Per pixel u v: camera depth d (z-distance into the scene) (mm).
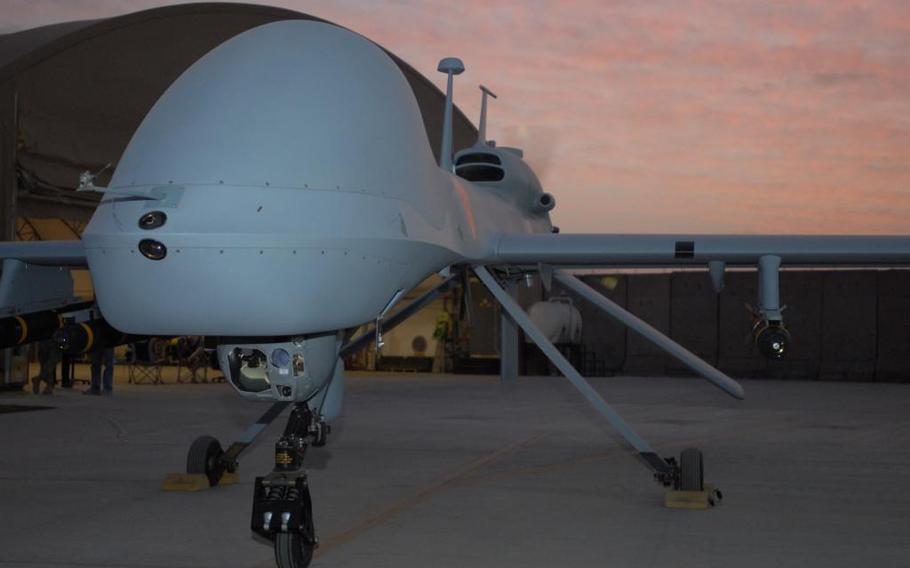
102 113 24172
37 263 10070
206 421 15188
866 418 16828
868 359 30109
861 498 8891
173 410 16953
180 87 7090
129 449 11844
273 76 6965
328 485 9398
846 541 7047
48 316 10070
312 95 6945
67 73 23328
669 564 6332
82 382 24016
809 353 30734
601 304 11242
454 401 19641
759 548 6805
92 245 6438
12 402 18234
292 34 7445
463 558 6473
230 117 6672
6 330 9758
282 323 6301
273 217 6270
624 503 8555
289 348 6680
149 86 25438
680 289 31984
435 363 32438
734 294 31375
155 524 7504
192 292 6191
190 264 6148
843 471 10602
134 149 6766
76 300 10602
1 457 11133
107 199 6605
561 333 27922
